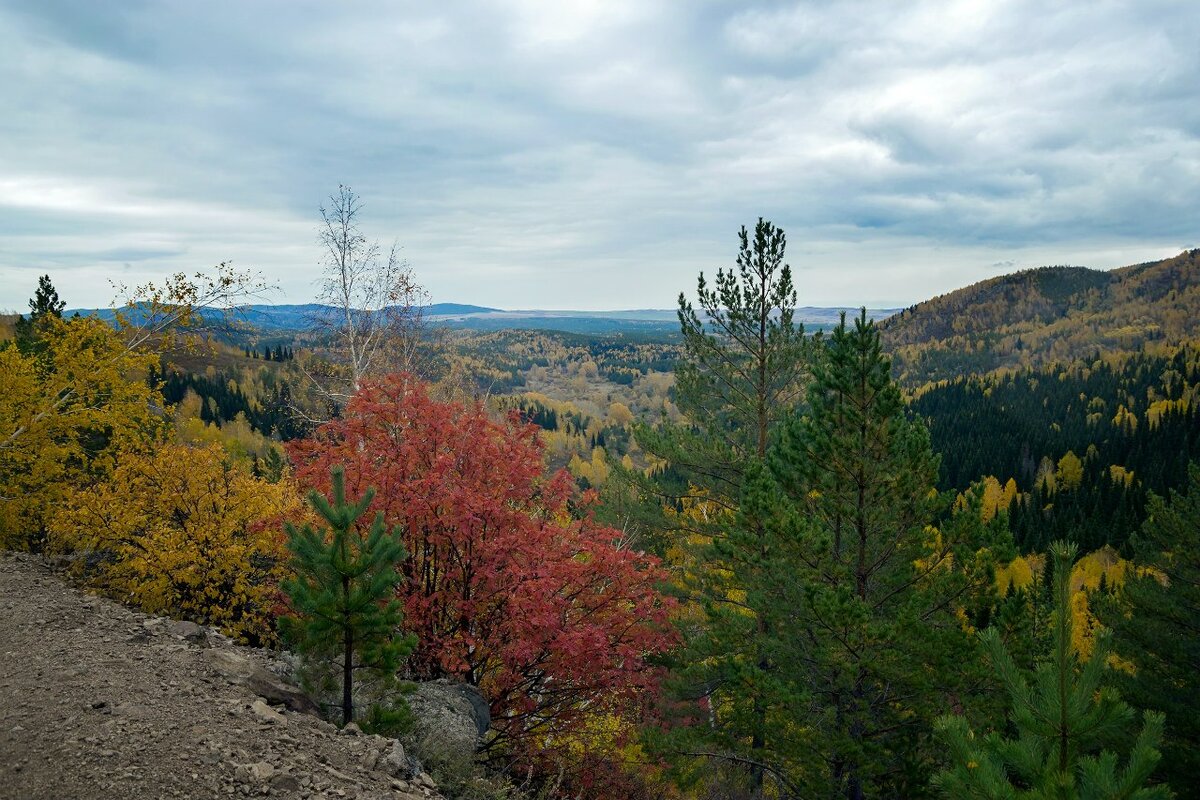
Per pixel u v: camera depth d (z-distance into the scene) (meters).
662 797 11.66
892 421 9.82
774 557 10.78
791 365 15.56
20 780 4.65
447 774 6.80
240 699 6.45
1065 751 4.53
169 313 16.03
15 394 14.25
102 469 16.39
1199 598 14.53
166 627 8.34
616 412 181.75
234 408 87.94
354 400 10.22
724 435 16.59
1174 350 163.50
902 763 9.31
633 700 11.17
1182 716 12.57
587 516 12.08
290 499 12.59
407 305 19.27
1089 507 76.69
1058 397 150.62
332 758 5.83
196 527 11.41
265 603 10.68
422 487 9.43
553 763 9.93
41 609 8.26
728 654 11.07
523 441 10.98
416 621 9.43
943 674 8.59
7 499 13.94
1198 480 15.61
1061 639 4.49
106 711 5.71
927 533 10.43
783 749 9.48
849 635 8.99
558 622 8.87
